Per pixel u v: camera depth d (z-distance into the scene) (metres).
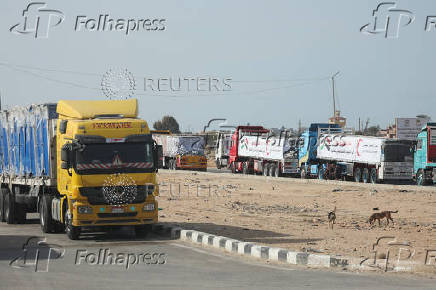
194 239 25.50
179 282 16.80
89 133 25.77
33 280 17.17
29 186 32.84
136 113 27.72
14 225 33.88
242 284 16.47
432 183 64.12
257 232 28.06
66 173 26.56
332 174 73.00
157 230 29.19
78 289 15.82
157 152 26.38
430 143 60.88
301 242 24.81
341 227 30.34
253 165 89.56
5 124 36.12
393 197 47.88
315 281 16.94
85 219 25.31
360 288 15.84
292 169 80.44
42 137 30.03
